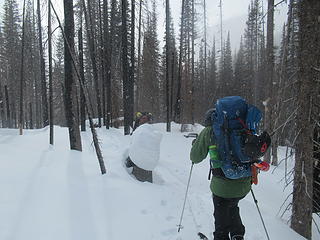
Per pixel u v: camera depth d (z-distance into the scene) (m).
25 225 4.45
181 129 22.67
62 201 5.26
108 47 25.03
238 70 54.94
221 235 4.15
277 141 5.96
